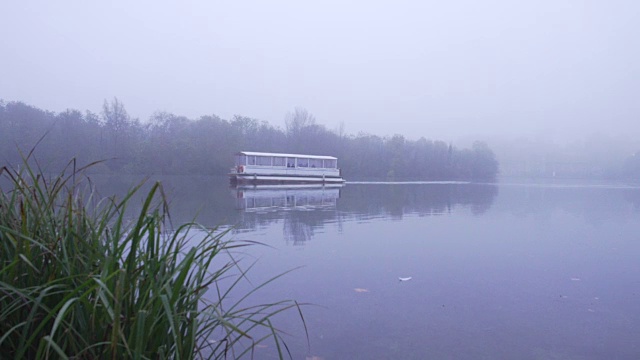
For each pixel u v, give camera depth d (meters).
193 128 52.94
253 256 7.50
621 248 8.86
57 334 2.08
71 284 2.08
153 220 2.16
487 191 32.31
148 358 1.96
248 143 57.41
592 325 4.47
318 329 4.25
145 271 2.17
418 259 7.55
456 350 3.80
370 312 4.77
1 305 2.07
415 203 19.58
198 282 2.42
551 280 6.25
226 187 28.94
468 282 6.08
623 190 36.38
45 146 37.69
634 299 5.38
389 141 67.88
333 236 9.77
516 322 4.53
